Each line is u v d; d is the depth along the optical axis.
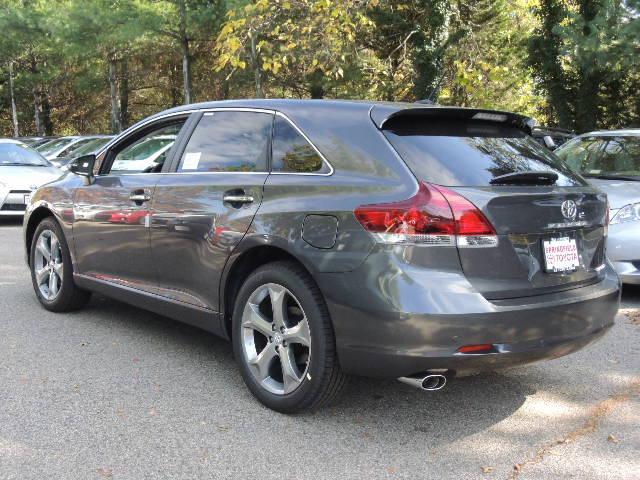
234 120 4.23
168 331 5.21
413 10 18.23
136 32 20.98
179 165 4.45
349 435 3.45
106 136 16.66
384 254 3.18
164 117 4.78
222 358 4.60
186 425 3.53
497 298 3.21
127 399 3.86
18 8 25.50
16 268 7.67
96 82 31.98
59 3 23.72
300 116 3.85
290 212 3.56
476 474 3.07
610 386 4.22
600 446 3.38
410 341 3.12
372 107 3.63
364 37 18.19
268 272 3.65
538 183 3.53
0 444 3.28
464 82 14.54
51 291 5.68
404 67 18.06
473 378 4.32
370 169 3.41
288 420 3.61
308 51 12.86
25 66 33.22
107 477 2.98
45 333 5.11
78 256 5.30
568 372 4.47
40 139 19.38
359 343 3.26
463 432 3.52
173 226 4.28
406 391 4.07
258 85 18.52
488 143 3.69
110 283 4.96
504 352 3.18
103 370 4.32
